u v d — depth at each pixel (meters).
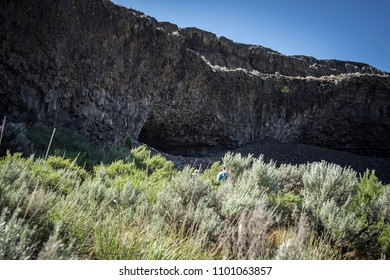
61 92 13.93
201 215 3.32
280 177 6.36
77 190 3.78
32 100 13.02
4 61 12.11
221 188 4.48
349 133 29.25
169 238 2.75
